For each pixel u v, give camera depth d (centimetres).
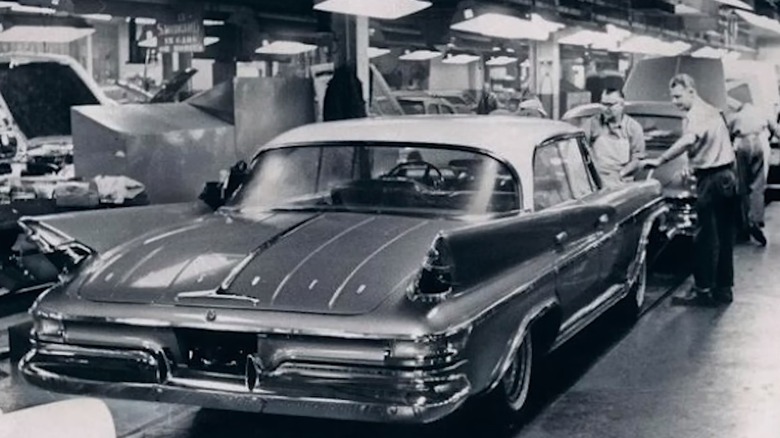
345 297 409
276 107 1114
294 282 422
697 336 679
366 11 991
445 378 395
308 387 401
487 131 541
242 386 410
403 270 425
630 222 650
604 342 664
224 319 410
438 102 1716
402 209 515
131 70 1889
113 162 925
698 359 620
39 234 469
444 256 401
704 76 1141
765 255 1016
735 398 539
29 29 1019
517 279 454
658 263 969
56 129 1104
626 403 532
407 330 390
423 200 514
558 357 626
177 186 974
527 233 469
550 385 566
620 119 882
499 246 441
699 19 2108
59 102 1116
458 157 523
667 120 1005
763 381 571
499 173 516
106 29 1869
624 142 883
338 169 539
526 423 500
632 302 714
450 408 395
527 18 1282
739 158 1059
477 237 422
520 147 529
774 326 705
